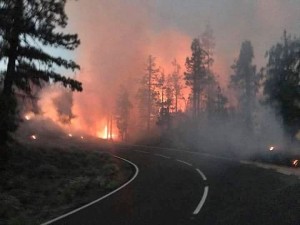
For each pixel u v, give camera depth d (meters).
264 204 13.45
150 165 29.64
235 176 21.98
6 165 21.25
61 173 22.23
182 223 11.11
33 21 23.52
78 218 12.02
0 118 20.75
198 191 17.11
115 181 20.77
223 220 11.34
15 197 15.30
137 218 11.88
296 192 15.17
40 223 11.56
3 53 22.20
